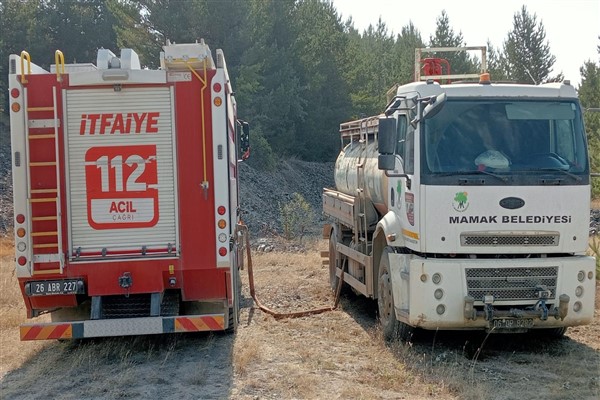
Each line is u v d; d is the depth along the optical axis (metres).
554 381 7.37
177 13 35.03
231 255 8.41
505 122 8.23
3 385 7.51
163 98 8.09
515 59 59.03
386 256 9.13
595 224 26.83
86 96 8.00
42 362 8.28
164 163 8.10
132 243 8.09
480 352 8.55
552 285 8.06
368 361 8.11
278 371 7.67
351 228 11.38
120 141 8.05
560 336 9.18
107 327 7.89
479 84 8.56
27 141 7.90
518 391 7.00
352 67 51.09
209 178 8.15
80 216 8.03
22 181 7.89
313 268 16.11
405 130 8.73
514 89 8.35
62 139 7.98
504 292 8.00
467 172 8.00
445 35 49.22
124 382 7.35
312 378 7.32
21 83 7.89
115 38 43.25
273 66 41.69
